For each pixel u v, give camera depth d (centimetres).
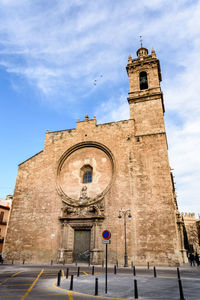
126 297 970
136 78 3891
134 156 3102
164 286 1235
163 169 2898
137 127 3400
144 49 4512
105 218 2869
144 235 2638
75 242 2997
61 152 3606
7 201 5497
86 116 3712
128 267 2370
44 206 3294
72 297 968
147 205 2773
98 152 3409
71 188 3328
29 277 1630
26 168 3691
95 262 2630
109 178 3158
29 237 3172
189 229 9038
